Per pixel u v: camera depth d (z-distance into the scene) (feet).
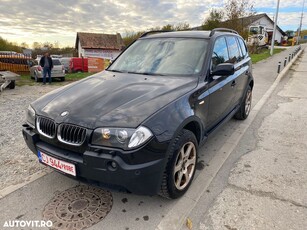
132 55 13.03
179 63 11.37
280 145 13.75
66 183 10.03
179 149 8.42
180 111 8.54
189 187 9.81
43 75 41.47
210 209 8.67
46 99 9.68
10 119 18.34
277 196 9.32
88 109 8.23
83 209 8.60
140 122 7.46
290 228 7.79
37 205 8.78
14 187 9.75
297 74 42.65
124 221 8.11
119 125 7.42
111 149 7.30
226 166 11.54
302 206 8.79
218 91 11.55
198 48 11.76
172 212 8.51
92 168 7.48
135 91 9.25
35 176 10.51
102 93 9.25
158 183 7.90
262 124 17.12
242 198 9.22
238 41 16.39
